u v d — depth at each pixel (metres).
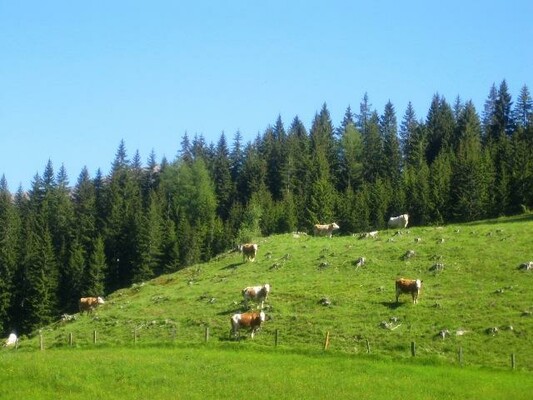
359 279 54.72
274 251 66.44
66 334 53.25
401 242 61.88
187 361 41.44
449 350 41.38
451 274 53.06
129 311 55.69
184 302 55.62
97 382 37.94
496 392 34.28
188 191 142.75
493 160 118.62
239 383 36.75
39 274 105.81
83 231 124.62
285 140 163.50
